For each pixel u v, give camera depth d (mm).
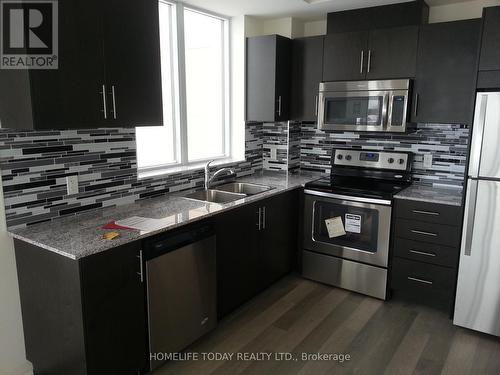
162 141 3084
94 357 1826
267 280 3135
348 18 3254
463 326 2627
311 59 3404
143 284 2014
